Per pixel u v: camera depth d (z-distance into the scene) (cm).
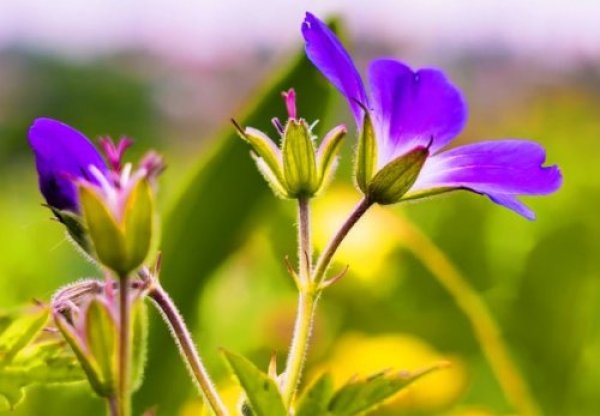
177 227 36
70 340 24
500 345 38
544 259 49
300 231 27
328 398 26
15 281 45
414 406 38
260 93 36
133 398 35
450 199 53
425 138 27
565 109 76
